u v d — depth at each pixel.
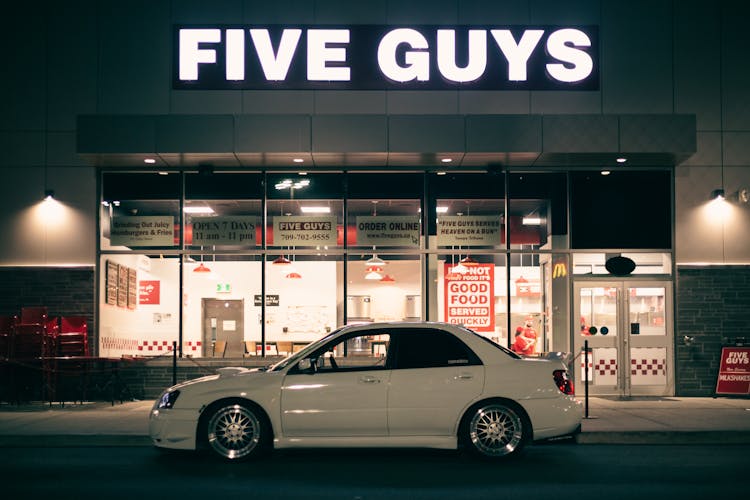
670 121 15.22
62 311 15.95
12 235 16.03
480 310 16.41
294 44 16.17
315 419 9.30
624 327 16.33
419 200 16.59
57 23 16.25
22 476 8.45
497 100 16.23
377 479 8.24
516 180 16.61
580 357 16.28
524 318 16.38
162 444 9.34
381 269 16.55
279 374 9.49
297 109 16.12
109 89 16.17
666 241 16.42
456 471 8.73
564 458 9.65
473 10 16.34
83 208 16.11
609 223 16.48
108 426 11.89
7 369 15.34
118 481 8.13
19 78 16.19
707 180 16.44
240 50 16.17
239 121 15.13
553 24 16.39
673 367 16.28
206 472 8.67
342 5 16.28
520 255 16.47
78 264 16.03
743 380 15.89
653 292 16.44
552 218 16.53
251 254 16.52
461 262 16.48
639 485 7.88
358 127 15.16
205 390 9.40
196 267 17.02
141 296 16.39
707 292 16.31
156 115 15.13
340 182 16.59
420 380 9.41
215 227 16.48
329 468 8.95
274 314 16.95
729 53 16.50
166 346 16.44
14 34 16.23
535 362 9.64
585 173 16.56
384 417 9.32
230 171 16.48
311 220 16.55
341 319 16.64
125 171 16.42
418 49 16.22
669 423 11.98
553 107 16.28
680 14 16.50
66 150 16.16
